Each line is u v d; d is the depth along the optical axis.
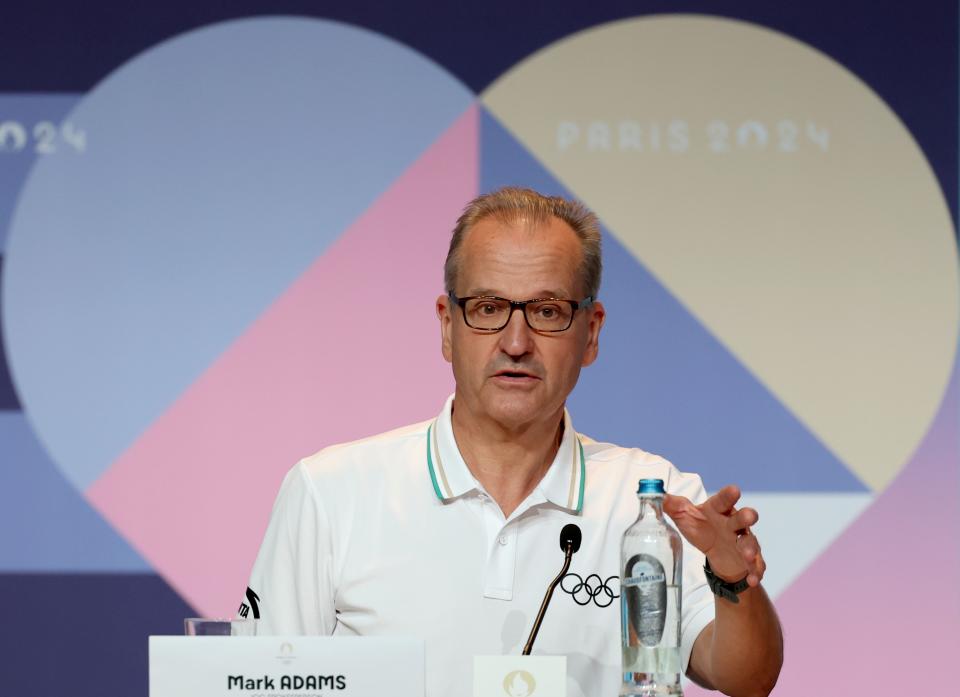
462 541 7.44
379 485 7.66
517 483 7.57
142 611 13.43
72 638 13.39
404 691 5.80
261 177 13.84
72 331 13.68
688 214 13.78
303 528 7.62
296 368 13.65
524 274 7.09
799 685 13.30
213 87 13.92
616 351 13.65
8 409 13.60
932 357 13.64
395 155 13.85
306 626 7.48
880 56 13.91
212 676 5.79
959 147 13.82
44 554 13.46
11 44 13.90
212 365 13.66
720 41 13.93
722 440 13.56
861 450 13.55
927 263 13.74
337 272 13.74
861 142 13.84
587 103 13.88
